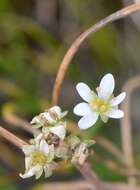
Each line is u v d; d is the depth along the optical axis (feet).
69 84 0.58
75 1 0.56
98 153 0.52
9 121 0.51
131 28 0.56
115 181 0.49
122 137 0.50
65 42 0.58
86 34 0.38
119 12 0.36
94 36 0.56
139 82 0.52
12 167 0.54
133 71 0.57
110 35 0.56
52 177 0.53
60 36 0.59
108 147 0.49
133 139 0.55
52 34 0.60
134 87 0.52
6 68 0.56
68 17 0.58
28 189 0.53
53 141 0.27
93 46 0.57
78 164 0.31
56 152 0.27
